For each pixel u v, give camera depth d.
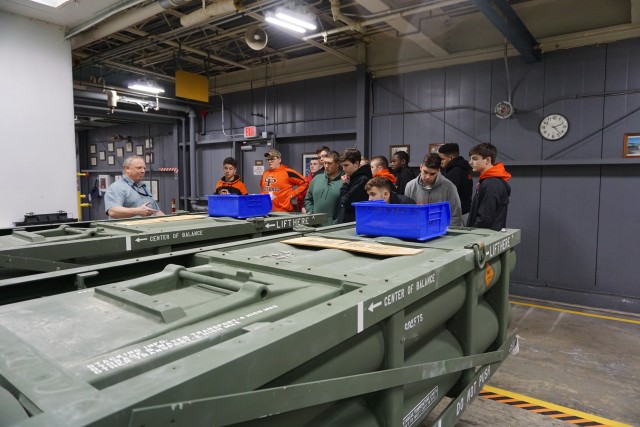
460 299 1.79
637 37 4.27
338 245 1.86
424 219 1.99
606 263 4.61
